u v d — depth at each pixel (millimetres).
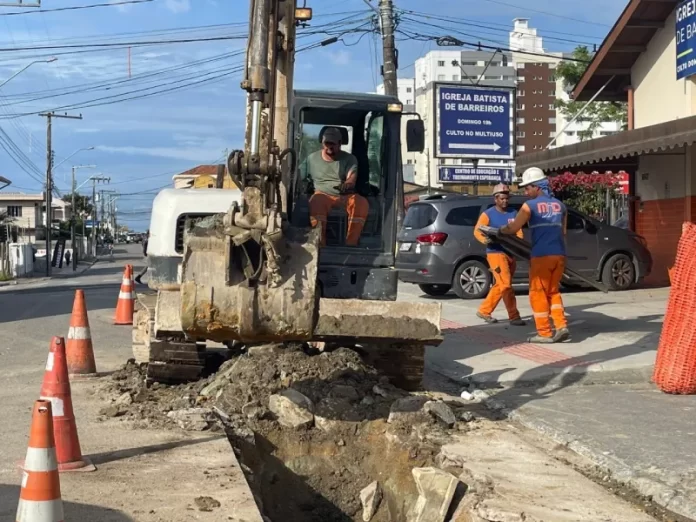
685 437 6305
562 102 40125
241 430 6496
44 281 35250
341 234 8297
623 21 17672
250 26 5562
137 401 7352
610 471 5715
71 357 8695
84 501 4781
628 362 9031
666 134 14031
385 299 8273
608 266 16578
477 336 11195
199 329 5082
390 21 21484
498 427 6977
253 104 5320
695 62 15852
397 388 7781
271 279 5023
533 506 5039
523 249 11297
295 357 7602
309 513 6133
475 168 31344
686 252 7723
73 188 63656
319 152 8352
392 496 6164
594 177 27375
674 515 4988
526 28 88125
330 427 6801
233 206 5082
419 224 16188
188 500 4820
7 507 4723
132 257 75938
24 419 6891
